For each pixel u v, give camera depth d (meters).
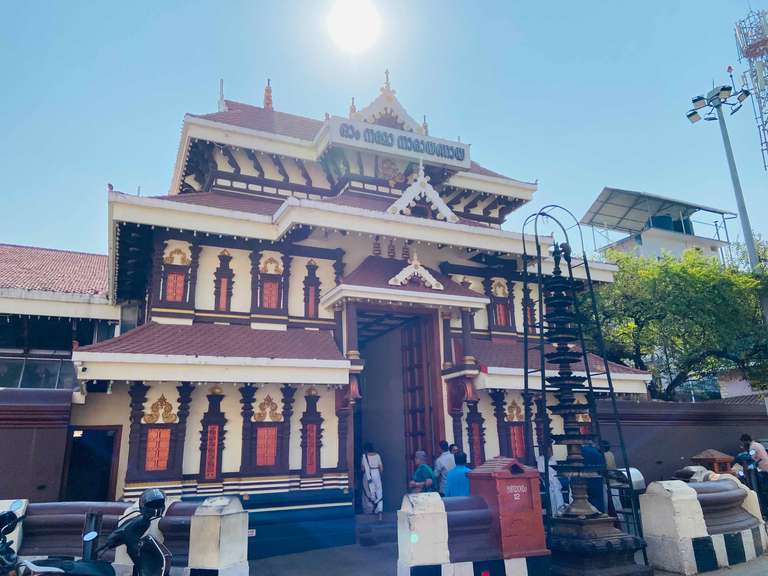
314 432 13.40
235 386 13.06
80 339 18.66
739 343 21.77
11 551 5.96
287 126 18.12
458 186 18.66
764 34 30.16
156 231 13.55
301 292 14.79
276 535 12.05
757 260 22.81
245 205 15.21
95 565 6.30
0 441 11.08
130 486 11.57
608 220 43.25
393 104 17.33
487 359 15.47
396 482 16.52
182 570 7.30
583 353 9.28
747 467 12.60
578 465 8.70
